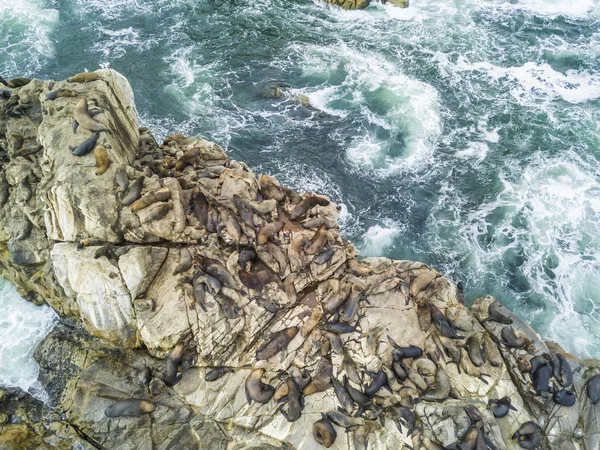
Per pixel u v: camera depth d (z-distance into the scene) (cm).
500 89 3186
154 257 1839
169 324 1784
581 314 2297
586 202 2658
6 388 1834
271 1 3712
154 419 1709
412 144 2889
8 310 2044
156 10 3597
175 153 2203
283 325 1850
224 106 3028
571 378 1803
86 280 1775
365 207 2631
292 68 3259
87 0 3622
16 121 2075
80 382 1786
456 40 3475
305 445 1652
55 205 1831
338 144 2870
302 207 2062
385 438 1659
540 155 2858
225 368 1781
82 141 1889
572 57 3372
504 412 1725
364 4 3653
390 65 3306
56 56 3294
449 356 1819
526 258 2467
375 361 1784
